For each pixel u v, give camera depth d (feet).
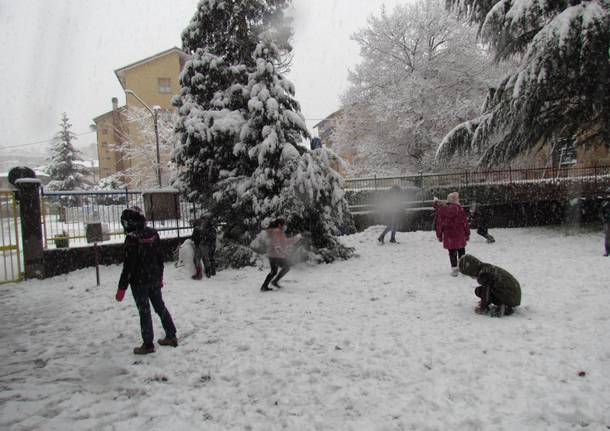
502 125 50.01
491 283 18.40
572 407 10.67
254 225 37.29
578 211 55.52
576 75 42.29
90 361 15.66
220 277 31.94
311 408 11.57
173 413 11.57
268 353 15.67
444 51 87.35
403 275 29.45
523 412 10.66
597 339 14.83
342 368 13.99
